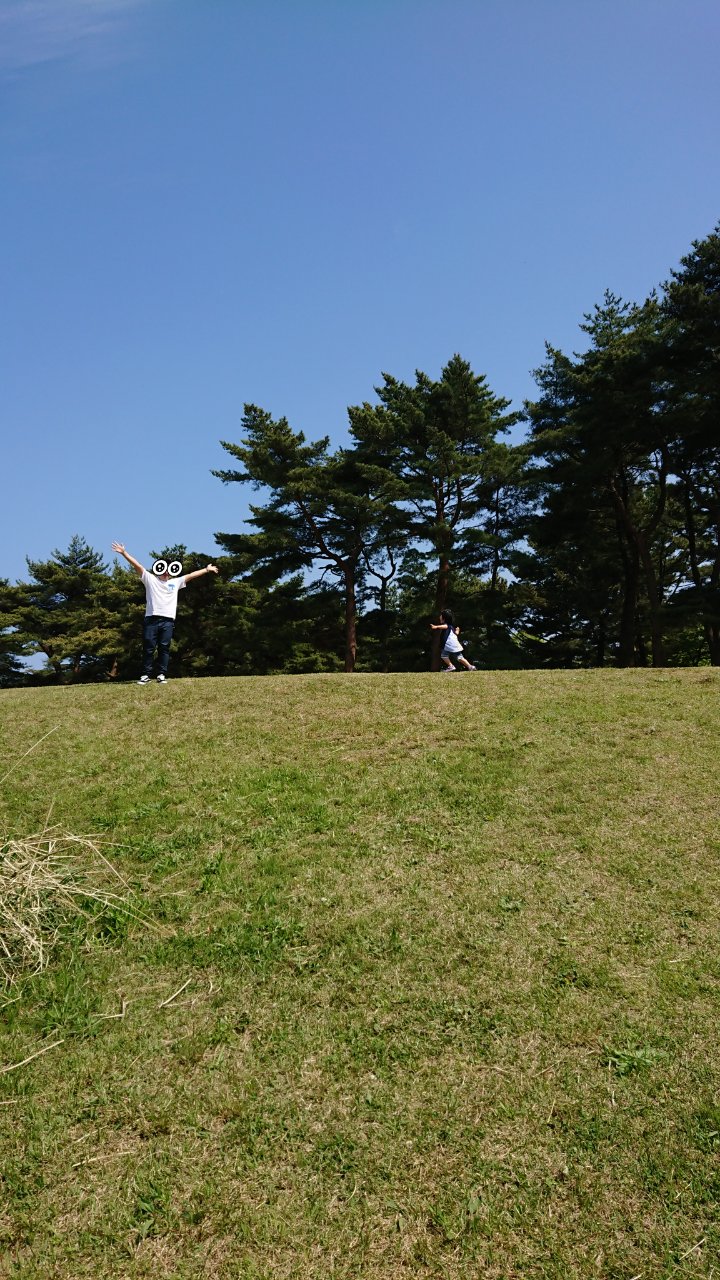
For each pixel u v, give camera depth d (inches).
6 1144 131.0
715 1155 124.6
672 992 163.0
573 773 282.2
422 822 248.4
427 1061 146.6
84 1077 145.7
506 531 1312.7
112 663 1811.0
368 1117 134.3
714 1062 143.4
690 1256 108.9
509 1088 139.5
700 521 1435.8
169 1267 109.6
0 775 305.3
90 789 287.0
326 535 1309.1
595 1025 154.2
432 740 330.3
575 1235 112.8
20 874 195.8
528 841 232.4
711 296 986.7
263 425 1236.5
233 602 1563.7
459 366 1233.4
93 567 2044.8
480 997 163.9
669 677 444.1
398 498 1228.5
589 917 191.9
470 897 202.7
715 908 193.6
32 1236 114.7
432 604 1277.1
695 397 1033.5
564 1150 126.6
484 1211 116.7
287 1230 114.5
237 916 198.5
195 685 450.3
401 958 178.2
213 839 244.1
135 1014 163.5
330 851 231.8
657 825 239.1
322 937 187.9
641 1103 135.1
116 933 194.4
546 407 1264.8
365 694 411.5
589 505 1283.2
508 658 1352.1
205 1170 125.0
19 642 1879.9
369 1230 114.4
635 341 1132.5
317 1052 150.0
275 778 292.0
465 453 1269.7
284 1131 132.0
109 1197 120.8
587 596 1509.6
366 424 1194.6
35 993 170.7
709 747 304.8
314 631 1534.2
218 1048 152.6
